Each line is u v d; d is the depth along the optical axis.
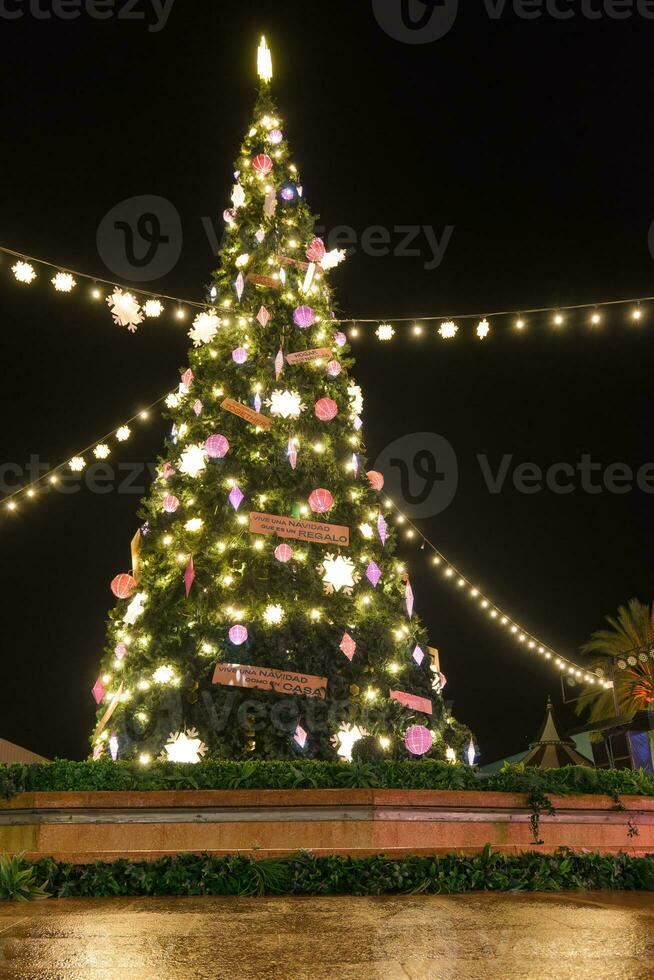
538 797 8.64
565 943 4.51
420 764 8.77
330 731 10.15
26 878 7.05
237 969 3.85
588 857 8.19
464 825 8.35
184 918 5.57
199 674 10.09
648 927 5.11
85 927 5.14
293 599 10.72
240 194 13.84
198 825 7.74
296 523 11.15
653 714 16.23
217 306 12.78
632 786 9.38
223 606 10.45
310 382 12.48
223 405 11.62
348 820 7.98
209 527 11.00
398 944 4.51
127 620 10.89
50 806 7.57
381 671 10.86
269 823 7.85
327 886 7.38
